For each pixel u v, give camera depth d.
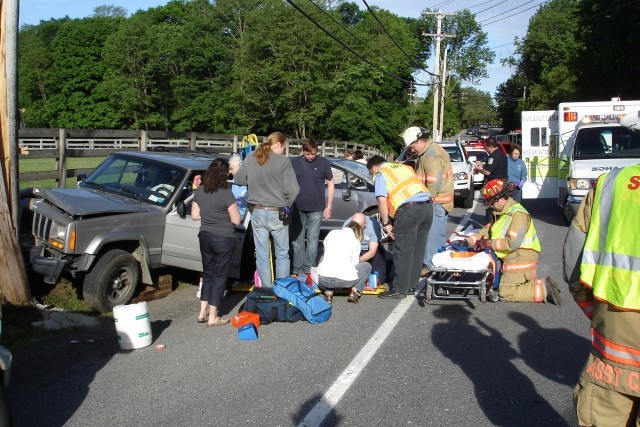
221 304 8.14
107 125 72.75
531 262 7.79
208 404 4.93
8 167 7.02
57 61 75.69
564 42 66.50
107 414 4.77
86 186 8.88
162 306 8.03
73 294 7.94
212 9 72.25
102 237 7.51
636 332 2.94
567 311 7.52
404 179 7.89
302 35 56.25
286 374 5.54
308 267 8.91
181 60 68.50
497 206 7.87
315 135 58.00
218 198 6.89
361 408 4.82
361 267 8.02
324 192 8.88
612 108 15.73
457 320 7.17
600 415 3.08
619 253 2.97
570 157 14.85
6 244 7.05
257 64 58.31
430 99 73.56
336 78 55.09
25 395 5.14
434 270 7.64
